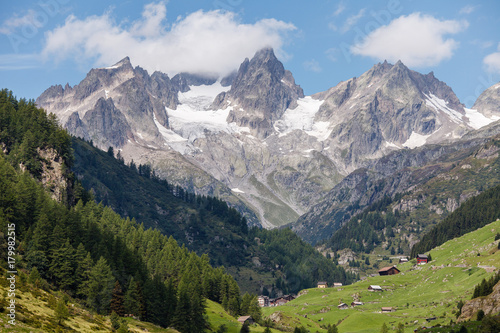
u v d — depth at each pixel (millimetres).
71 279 190250
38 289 162250
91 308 178875
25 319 129750
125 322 164000
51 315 141750
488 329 179375
